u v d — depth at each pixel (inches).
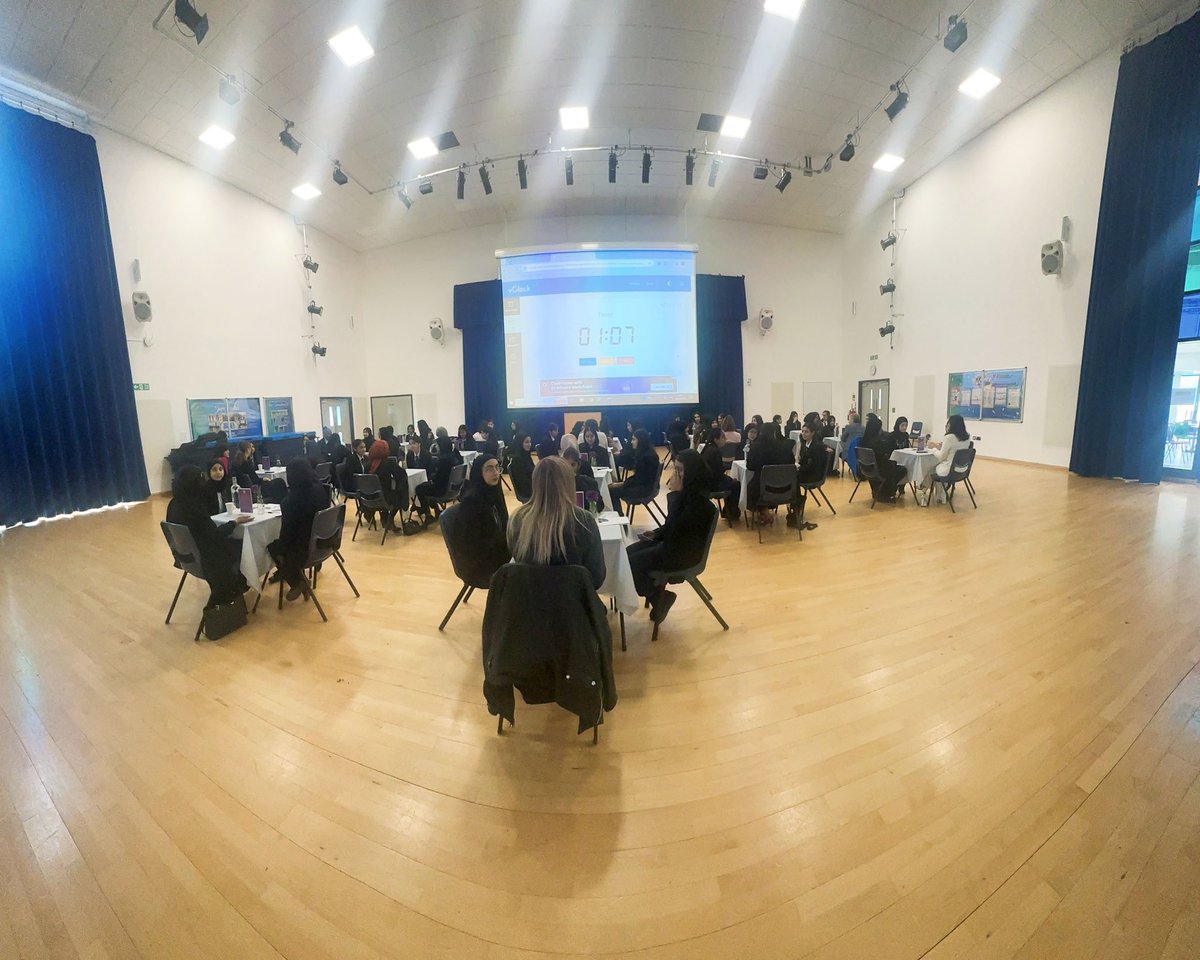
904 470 211.5
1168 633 96.1
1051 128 267.7
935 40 213.8
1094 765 64.1
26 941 46.5
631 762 68.7
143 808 62.3
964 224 328.8
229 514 127.7
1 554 173.9
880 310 414.6
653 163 315.0
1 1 171.6
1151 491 218.1
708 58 217.0
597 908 48.6
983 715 75.2
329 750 72.6
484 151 291.1
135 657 100.7
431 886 51.4
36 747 74.0
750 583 133.3
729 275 441.7
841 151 279.7
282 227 364.2
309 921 48.0
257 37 192.9
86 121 242.2
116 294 251.1
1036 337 286.2
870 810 58.9
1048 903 47.1
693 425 333.4
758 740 72.1
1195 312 227.8
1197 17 205.2
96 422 244.1
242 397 328.5
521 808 61.2
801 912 47.4
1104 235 241.3
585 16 191.0
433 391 458.3
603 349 382.3
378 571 152.1
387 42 198.8
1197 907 46.0
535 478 68.2
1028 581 125.1
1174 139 214.8
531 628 63.6
